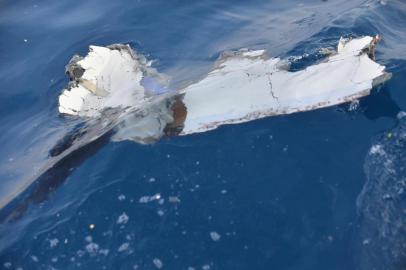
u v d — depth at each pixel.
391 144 7.63
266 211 7.01
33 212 7.64
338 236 6.66
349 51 8.77
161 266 6.63
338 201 7.03
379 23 10.66
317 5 11.87
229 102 8.45
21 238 7.30
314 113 8.20
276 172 7.48
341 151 7.65
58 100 10.32
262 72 8.84
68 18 12.89
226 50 10.71
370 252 6.48
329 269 6.37
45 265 6.91
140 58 10.86
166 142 8.07
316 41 10.26
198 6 12.30
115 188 7.57
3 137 9.84
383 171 7.31
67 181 7.88
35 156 8.92
